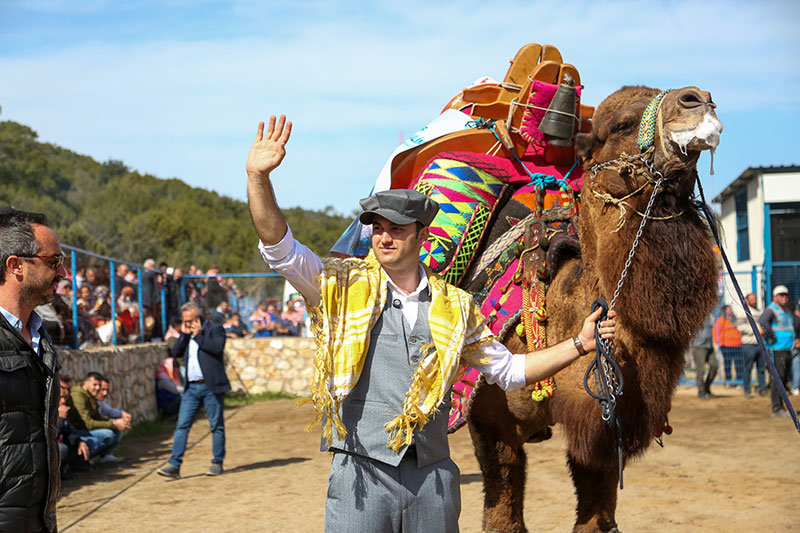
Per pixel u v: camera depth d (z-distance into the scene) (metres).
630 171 3.79
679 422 12.69
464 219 4.80
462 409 4.42
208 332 9.30
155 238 47.03
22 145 65.00
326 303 2.97
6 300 3.04
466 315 3.10
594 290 4.02
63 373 9.98
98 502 7.79
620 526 6.40
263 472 9.38
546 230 4.46
